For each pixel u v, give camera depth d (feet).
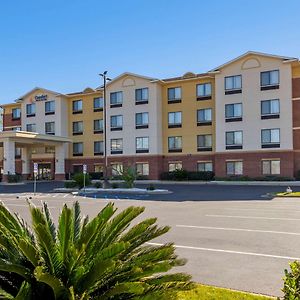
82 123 163.22
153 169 142.41
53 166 164.35
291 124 119.75
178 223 40.98
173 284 12.04
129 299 11.02
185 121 142.10
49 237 10.33
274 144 121.70
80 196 89.20
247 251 27.22
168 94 146.00
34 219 12.32
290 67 120.06
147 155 143.74
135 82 147.43
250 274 21.65
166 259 12.28
